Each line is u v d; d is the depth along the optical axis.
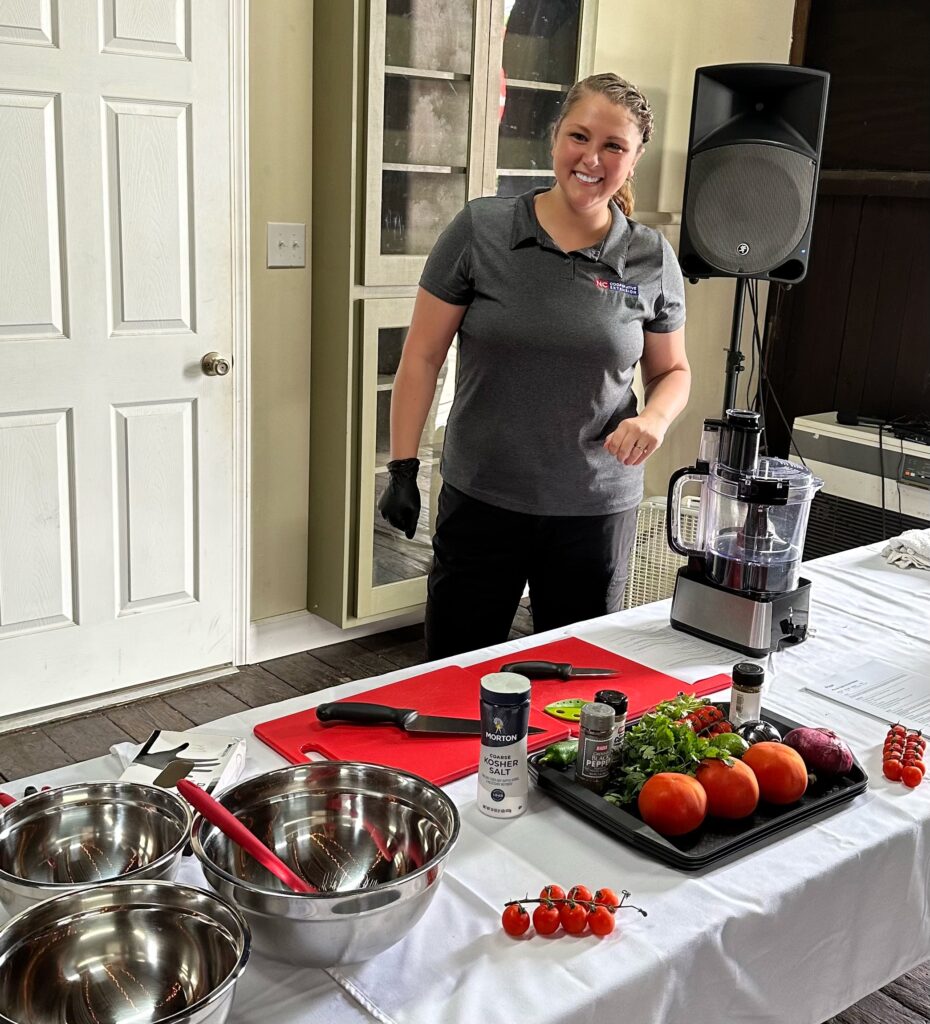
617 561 2.24
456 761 1.42
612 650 1.84
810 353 4.23
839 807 1.37
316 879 1.18
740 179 2.81
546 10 3.23
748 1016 1.21
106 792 1.17
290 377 3.13
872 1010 1.99
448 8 2.97
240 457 3.06
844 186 3.99
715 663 1.79
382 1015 0.99
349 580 3.26
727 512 1.84
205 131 2.76
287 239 3.01
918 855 1.36
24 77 2.46
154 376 2.82
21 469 2.67
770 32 4.02
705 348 4.21
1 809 1.12
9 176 2.49
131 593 2.93
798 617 1.87
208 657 3.14
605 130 1.92
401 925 1.03
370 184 2.94
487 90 3.11
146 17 2.60
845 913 1.29
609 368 2.08
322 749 1.45
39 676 2.82
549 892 1.12
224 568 3.10
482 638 2.30
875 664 1.82
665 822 1.25
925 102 3.74
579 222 2.06
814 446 3.86
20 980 0.95
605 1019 1.04
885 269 3.94
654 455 4.19
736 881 1.21
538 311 2.04
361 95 2.87
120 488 2.84
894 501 3.64
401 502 2.21
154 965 0.99
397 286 3.10
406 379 2.18
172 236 2.77
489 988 1.03
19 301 2.57
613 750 1.35
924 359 3.87
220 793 1.24
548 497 2.14
